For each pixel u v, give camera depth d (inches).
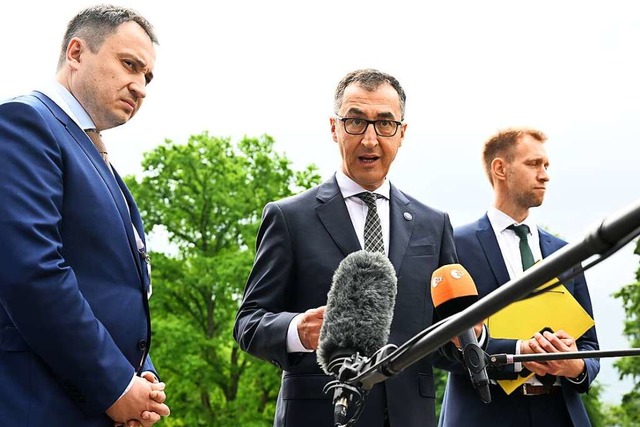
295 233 201.5
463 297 146.6
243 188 1289.4
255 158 1321.4
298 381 193.5
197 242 1283.2
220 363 1202.0
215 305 1227.9
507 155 257.9
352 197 208.1
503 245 254.8
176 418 1165.1
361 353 126.7
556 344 225.5
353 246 201.5
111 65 173.0
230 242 1286.9
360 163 204.8
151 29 180.5
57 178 159.9
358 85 205.5
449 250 210.7
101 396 152.8
